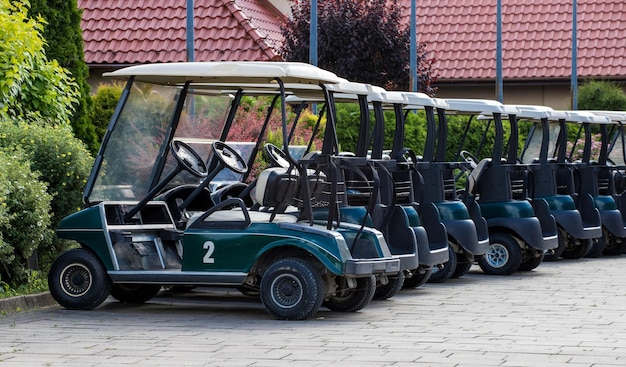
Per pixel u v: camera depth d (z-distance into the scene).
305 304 11.69
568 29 36.47
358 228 12.20
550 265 18.56
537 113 18.03
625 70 35.03
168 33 28.34
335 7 27.92
